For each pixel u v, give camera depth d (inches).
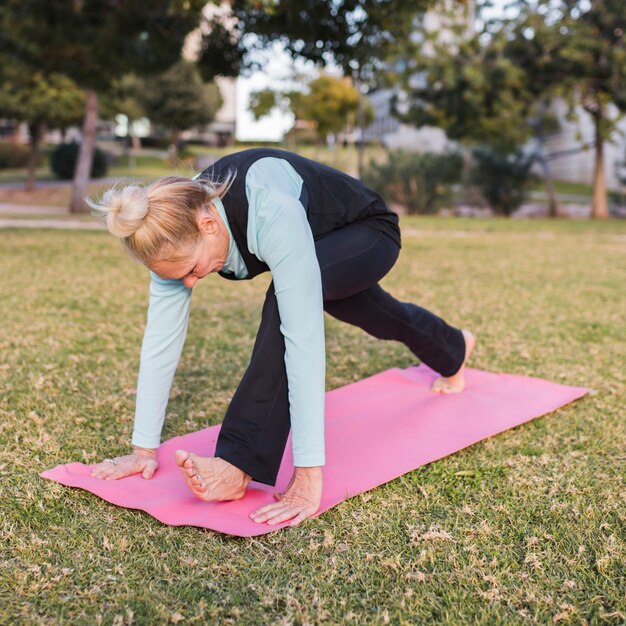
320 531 69.3
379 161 786.2
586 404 110.2
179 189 64.6
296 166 73.9
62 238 368.2
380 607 57.4
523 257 322.3
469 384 118.6
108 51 438.6
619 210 698.2
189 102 1222.9
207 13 399.5
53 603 57.2
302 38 300.4
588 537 68.4
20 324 158.7
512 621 55.4
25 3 380.5
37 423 97.3
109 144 1587.1
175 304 78.8
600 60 574.6
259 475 72.3
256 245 67.6
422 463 84.7
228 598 58.2
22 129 1425.9
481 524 70.6
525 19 567.5
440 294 215.5
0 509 72.7
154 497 75.7
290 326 68.2
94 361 129.6
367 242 77.4
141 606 57.1
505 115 574.9
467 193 698.2
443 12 547.5
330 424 99.0
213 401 109.9
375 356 140.6
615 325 170.1
